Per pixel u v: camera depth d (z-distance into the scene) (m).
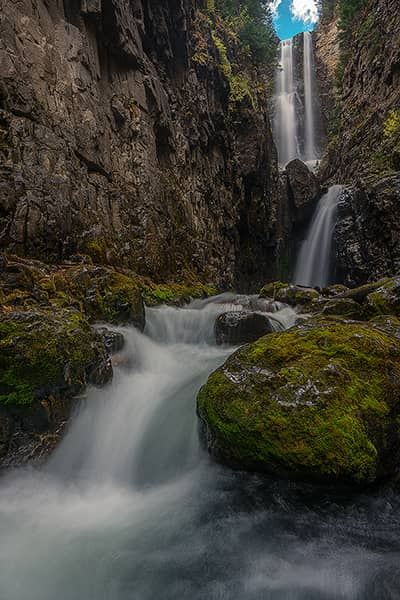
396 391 4.07
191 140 15.84
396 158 15.45
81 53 9.45
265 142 22.22
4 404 4.11
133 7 12.21
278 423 3.71
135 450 4.70
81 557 3.17
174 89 15.28
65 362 4.47
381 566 2.98
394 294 7.24
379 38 21.06
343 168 23.27
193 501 3.90
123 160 11.04
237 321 8.14
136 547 3.28
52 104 8.26
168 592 2.86
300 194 24.56
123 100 11.40
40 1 8.40
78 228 8.54
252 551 3.20
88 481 4.35
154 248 11.50
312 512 3.58
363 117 21.97
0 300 5.13
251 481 3.93
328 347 4.52
